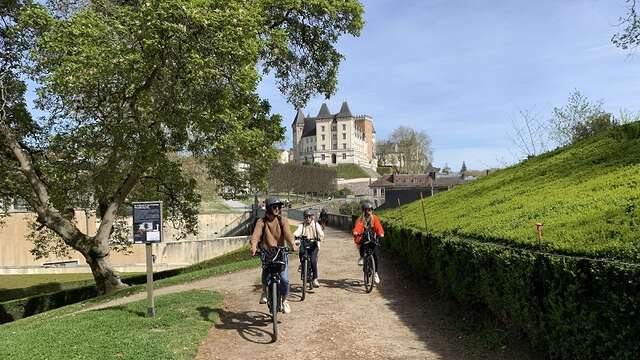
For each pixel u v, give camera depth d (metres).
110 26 15.01
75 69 13.78
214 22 14.30
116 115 15.83
